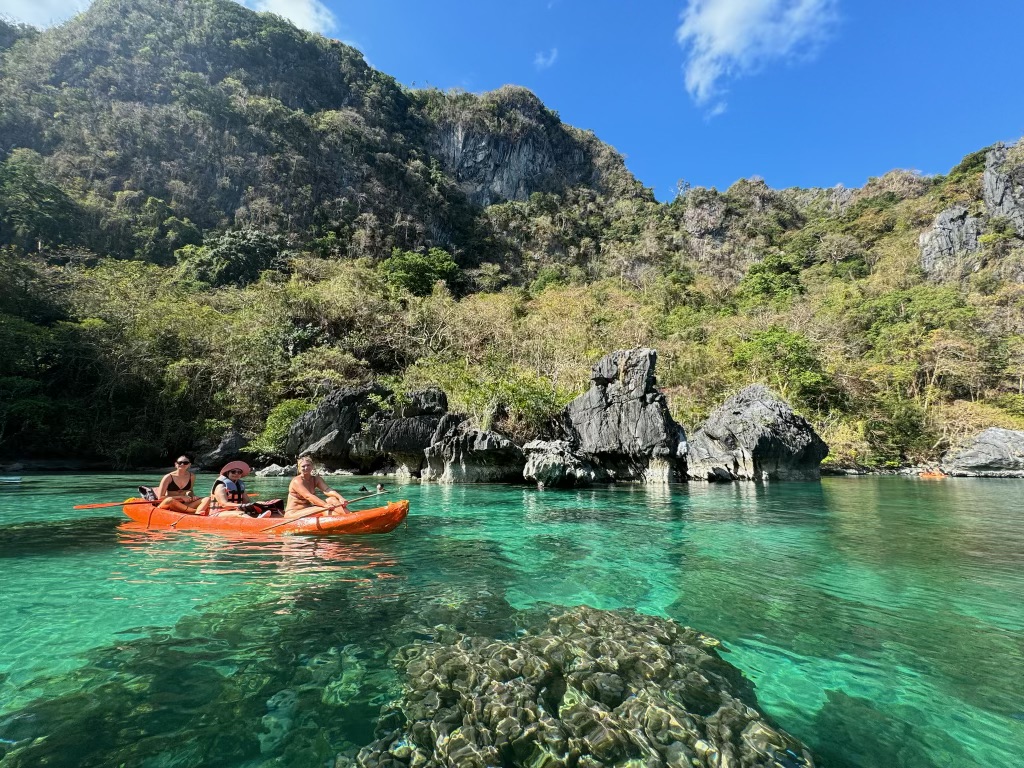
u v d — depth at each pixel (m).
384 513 6.00
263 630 2.94
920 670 2.51
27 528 6.09
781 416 16.09
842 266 53.09
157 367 22.25
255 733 1.92
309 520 5.84
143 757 1.76
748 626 3.09
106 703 2.13
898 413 24.86
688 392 26.28
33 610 3.24
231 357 23.12
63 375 21.23
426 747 1.84
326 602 3.45
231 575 4.11
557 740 1.87
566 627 3.01
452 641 2.79
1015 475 18.94
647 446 13.40
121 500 8.75
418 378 21.22
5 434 18.66
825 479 17.45
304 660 2.55
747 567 4.57
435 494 10.49
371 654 2.61
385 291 32.62
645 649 2.69
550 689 2.24
